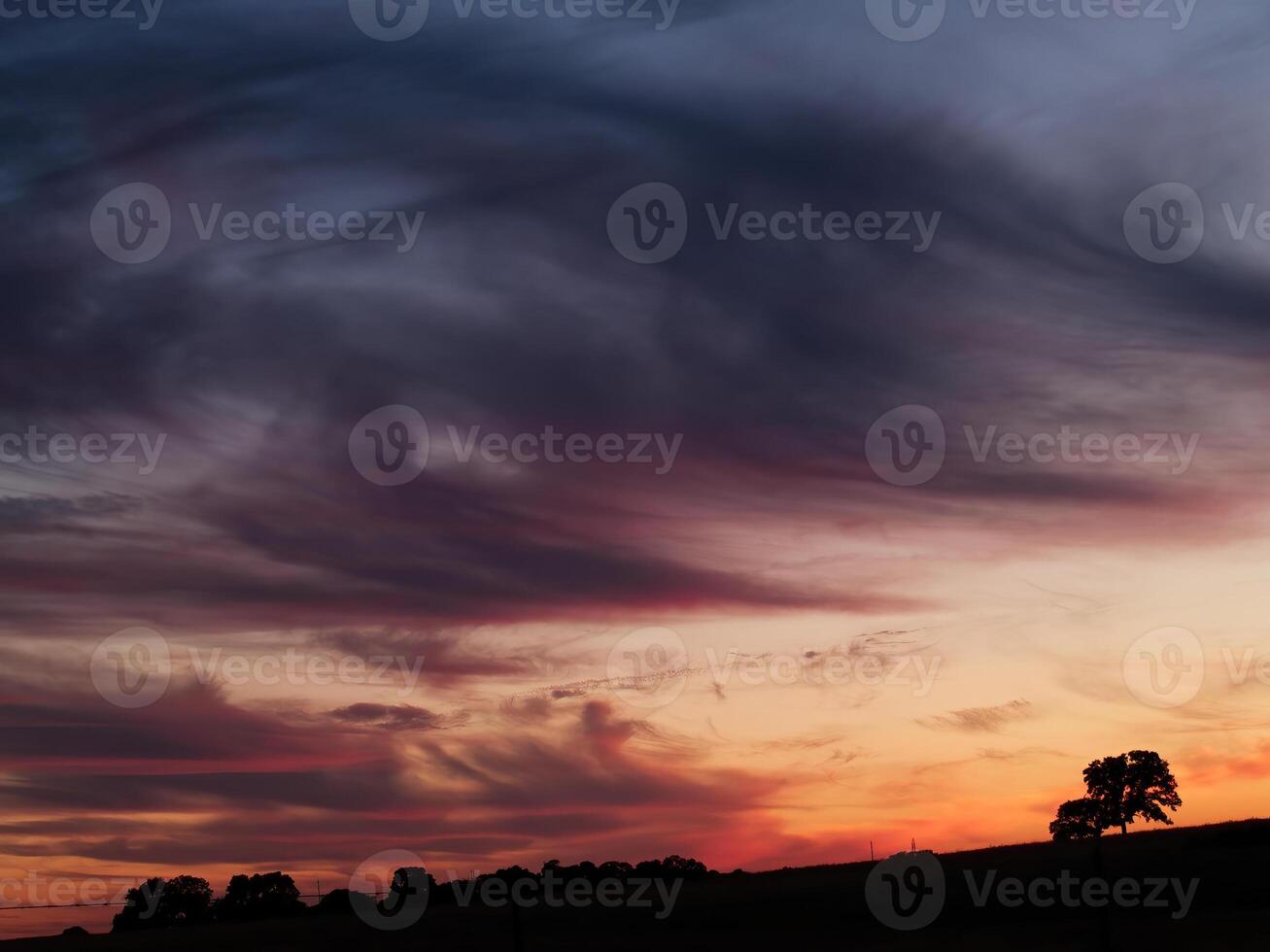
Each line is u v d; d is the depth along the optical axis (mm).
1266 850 88500
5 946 83062
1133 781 63219
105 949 76875
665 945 66125
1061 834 63656
